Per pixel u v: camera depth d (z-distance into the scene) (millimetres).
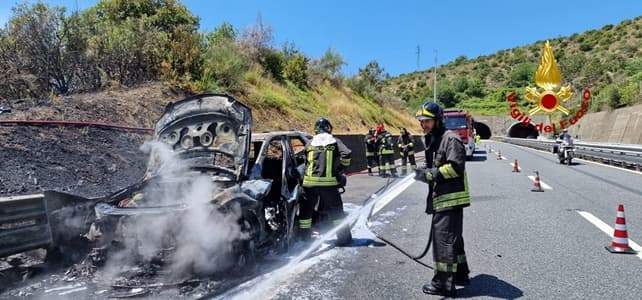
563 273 5340
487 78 119875
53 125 9297
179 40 16109
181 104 6406
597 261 5777
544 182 13938
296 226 6777
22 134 8492
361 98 36938
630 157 18312
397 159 25984
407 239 7074
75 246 5320
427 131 4895
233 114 6141
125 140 10180
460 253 4965
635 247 6379
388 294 4730
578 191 11914
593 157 23828
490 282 5074
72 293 4617
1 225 4578
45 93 11508
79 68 12633
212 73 17094
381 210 9484
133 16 17828
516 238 7000
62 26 12258
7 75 10938
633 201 10234
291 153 7160
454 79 123500
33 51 11523
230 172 5867
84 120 10227
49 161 8078
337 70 33906
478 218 8516
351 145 19281
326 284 5012
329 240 6973
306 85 27859
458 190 4688
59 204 5195
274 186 6926
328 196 6621
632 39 96000
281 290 4812
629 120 36781
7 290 4684
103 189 8094
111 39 13672
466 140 24547
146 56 14406
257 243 5578
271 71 24828
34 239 4910
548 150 35719
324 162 6629
